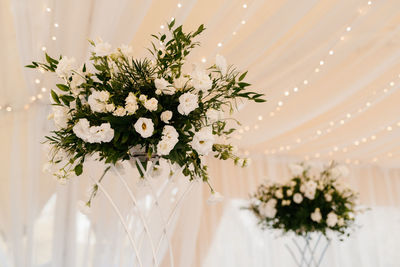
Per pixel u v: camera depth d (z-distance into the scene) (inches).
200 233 161.9
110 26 79.0
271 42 94.0
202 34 88.2
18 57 94.3
